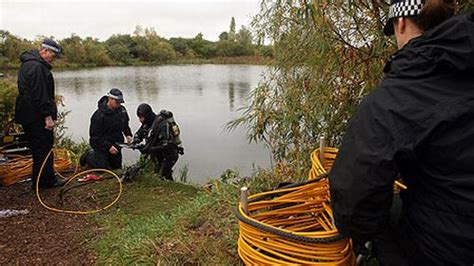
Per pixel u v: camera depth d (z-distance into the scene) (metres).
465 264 1.12
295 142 3.36
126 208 4.09
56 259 2.99
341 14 2.56
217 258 2.30
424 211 1.19
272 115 3.54
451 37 1.07
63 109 12.00
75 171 5.48
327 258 1.52
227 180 4.13
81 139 7.52
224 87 15.76
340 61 2.67
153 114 5.98
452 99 1.08
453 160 1.10
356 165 1.19
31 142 4.39
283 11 3.19
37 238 3.36
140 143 5.79
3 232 3.48
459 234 1.11
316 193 1.86
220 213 2.88
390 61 1.29
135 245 2.78
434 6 1.21
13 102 5.94
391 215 1.44
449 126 1.08
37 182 4.36
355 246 1.70
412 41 1.19
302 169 3.16
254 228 1.62
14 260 2.98
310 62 2.94
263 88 3.66
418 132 1.11
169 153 5.58
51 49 4.26
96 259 2.90
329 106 2.92
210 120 10.06
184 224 2.88
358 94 2.79
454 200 1.11
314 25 2.54
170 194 4.53
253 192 3.16
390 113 1.15
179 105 12.55
